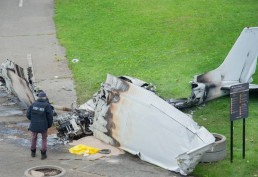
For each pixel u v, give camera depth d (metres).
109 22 28.91
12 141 14.68
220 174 12.49
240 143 14.31
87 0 33.66
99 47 25.22
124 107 13.67
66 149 13.98
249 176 12.44
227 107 17.02
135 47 24.75
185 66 21.58
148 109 13.04
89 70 22.16
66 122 14.91
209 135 12.27
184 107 16.91
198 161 12.33
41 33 28.22
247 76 17.55
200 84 16.86
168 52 23.66
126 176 12.16
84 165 12.83
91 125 14.77
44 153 13.20
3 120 16.61
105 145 14.18
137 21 28.61
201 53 23.11
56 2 34.22
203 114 16.61
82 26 28.77
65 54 24.64
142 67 21.98
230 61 17.17
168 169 12.54
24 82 16.19
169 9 30.38
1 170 12.45
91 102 16.36
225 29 26.16
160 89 19.12
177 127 12.45
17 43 26.78
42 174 12.20
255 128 15.38
